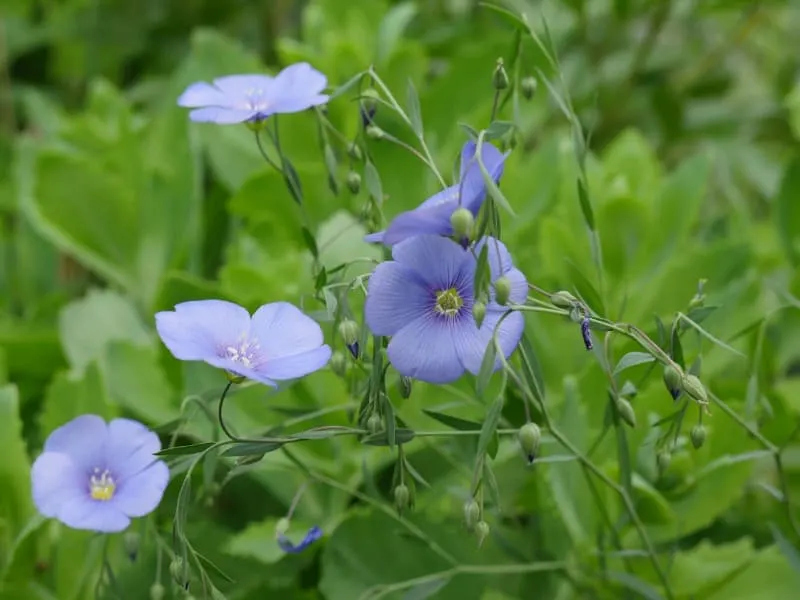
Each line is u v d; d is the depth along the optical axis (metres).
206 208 0.63
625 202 0.55
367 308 0.41
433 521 0.50
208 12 0.83
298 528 0.51
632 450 0.51
